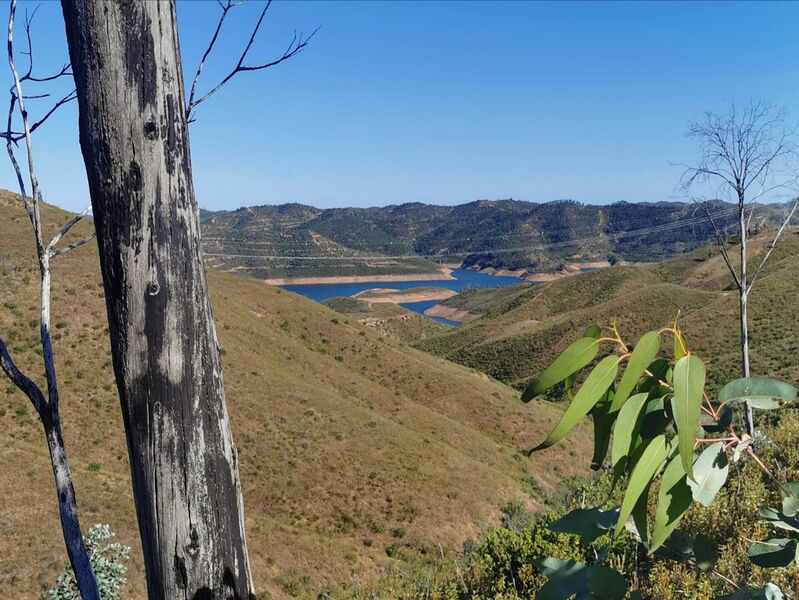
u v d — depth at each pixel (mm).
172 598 1295
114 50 1256
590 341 1041
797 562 1199
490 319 108312
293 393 38344
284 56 1796
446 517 28484
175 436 1291
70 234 41094
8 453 22688
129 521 20250
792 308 45156
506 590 4121
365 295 151125
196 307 1331
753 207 10266
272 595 19641
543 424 47000
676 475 985
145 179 1277
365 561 23656
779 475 2904
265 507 28125
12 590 15586
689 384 898
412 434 36844
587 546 3797
